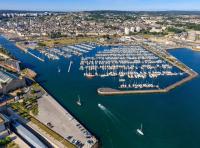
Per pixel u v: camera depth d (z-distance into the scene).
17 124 181.00
